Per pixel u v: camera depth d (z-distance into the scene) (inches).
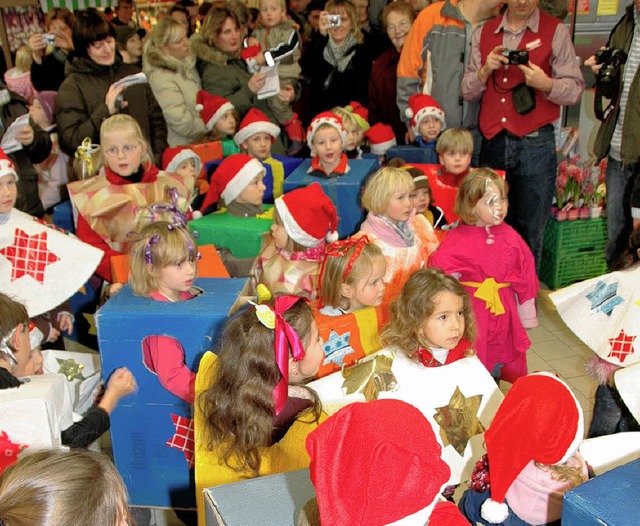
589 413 113.0
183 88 151.8
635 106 125.6
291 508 51.9
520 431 61.8
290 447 64.3
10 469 43.6
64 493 41.5
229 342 64.6
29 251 97.6
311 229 104.3
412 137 155.3
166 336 76.5
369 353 89.9
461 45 150.3
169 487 83.5
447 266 101.4
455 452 74.4
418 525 41.2
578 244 154.6
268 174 140.9
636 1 124.2
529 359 132.3
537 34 133.8
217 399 64.5
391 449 41.3
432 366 77.9
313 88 190.9
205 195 135.6
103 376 79.4
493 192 99.3
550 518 63.6
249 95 161.6
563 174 151.6
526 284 104.0
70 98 135.9
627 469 46.2
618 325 83.4
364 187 125.6
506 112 137.8
